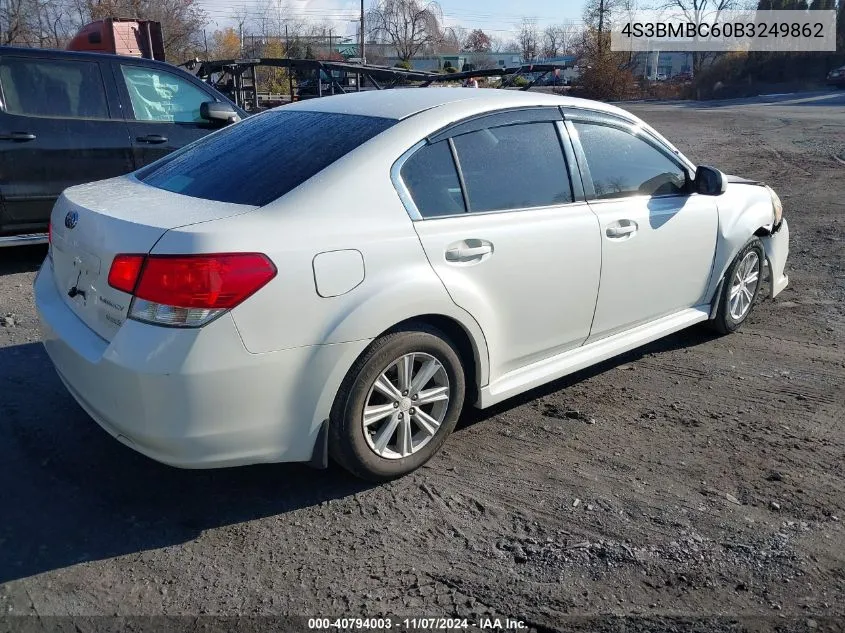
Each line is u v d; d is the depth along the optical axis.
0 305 5.78
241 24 49.62
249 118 4.17
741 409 4.28
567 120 4.07
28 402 4.15
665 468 3.64
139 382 2.79
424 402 3.45
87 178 6.75
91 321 3.16
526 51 76.00
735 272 5.20
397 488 3.43
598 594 2.76
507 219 3.63
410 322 3.34
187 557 2.95
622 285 4.26
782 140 18.62
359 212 3.17
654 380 4.68
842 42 48.34
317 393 3.06
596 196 4.12
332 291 3.03
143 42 14.74
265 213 3.01
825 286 6.66
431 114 3.55
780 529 3.16
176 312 2.78
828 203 10.42
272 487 3.42
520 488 3.44
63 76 6.64
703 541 3.07
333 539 3.07
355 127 3.51
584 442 3.88
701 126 23.27
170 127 7.20
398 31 60.41
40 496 3.31
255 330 2.86
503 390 3.79
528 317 3.79
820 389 4.55
